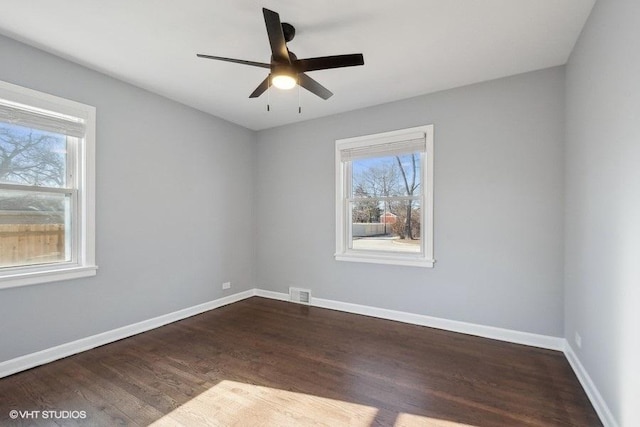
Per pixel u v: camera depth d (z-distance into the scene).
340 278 3.92
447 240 3.23
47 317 2.50
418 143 3.38
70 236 2.71
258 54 2.57
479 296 3.08
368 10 2.02
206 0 1.92
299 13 2.05
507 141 2.94
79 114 2.68
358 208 3.88
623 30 1.56
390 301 3.58
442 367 2.45
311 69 2.12
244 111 3.86
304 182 4.21
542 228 2.80
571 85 2.50
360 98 3.46
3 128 2.34
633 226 1.48
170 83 3.08
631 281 1.50
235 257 4.32
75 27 2.18
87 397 2.04
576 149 2.35
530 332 2.86
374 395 2.07
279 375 2.33
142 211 3.19
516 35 2.29
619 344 1.62
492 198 3.01
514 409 1.92
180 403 1.98
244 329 3.28
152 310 3.28
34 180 2.49
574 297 2.41
